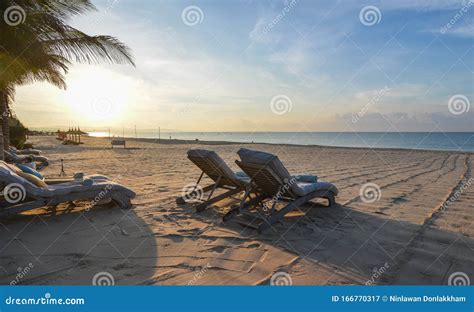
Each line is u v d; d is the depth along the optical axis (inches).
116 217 190.7
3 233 160.7
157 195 256.4
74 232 163.2
